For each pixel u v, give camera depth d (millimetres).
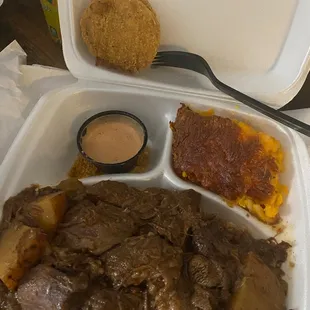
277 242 247
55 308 194
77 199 239
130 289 206
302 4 248
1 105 279
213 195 258
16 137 259
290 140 259
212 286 212
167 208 239
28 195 244
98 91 275
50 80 292
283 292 228
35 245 205
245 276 217
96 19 252
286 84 266
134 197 244
